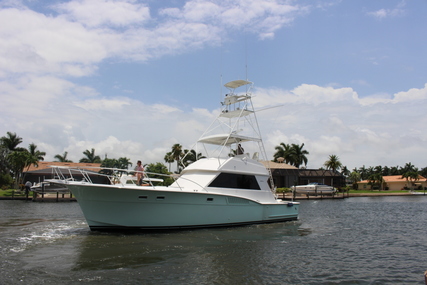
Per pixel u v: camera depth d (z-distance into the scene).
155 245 12.34
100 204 13.87
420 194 72.00
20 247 11.86
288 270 10.00
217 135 17.88
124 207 13.84
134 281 8.59
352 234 16.72
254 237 14.58
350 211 30.91
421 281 9.35
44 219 20.03
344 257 11.79
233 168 17.00
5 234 14.30
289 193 56.22
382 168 132.75
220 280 8.91
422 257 12.00
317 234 16.30
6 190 53.66
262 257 11.32
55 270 9.30
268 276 9.40
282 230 16.84
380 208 34.97
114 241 12.87
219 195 15.71
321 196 54.25
